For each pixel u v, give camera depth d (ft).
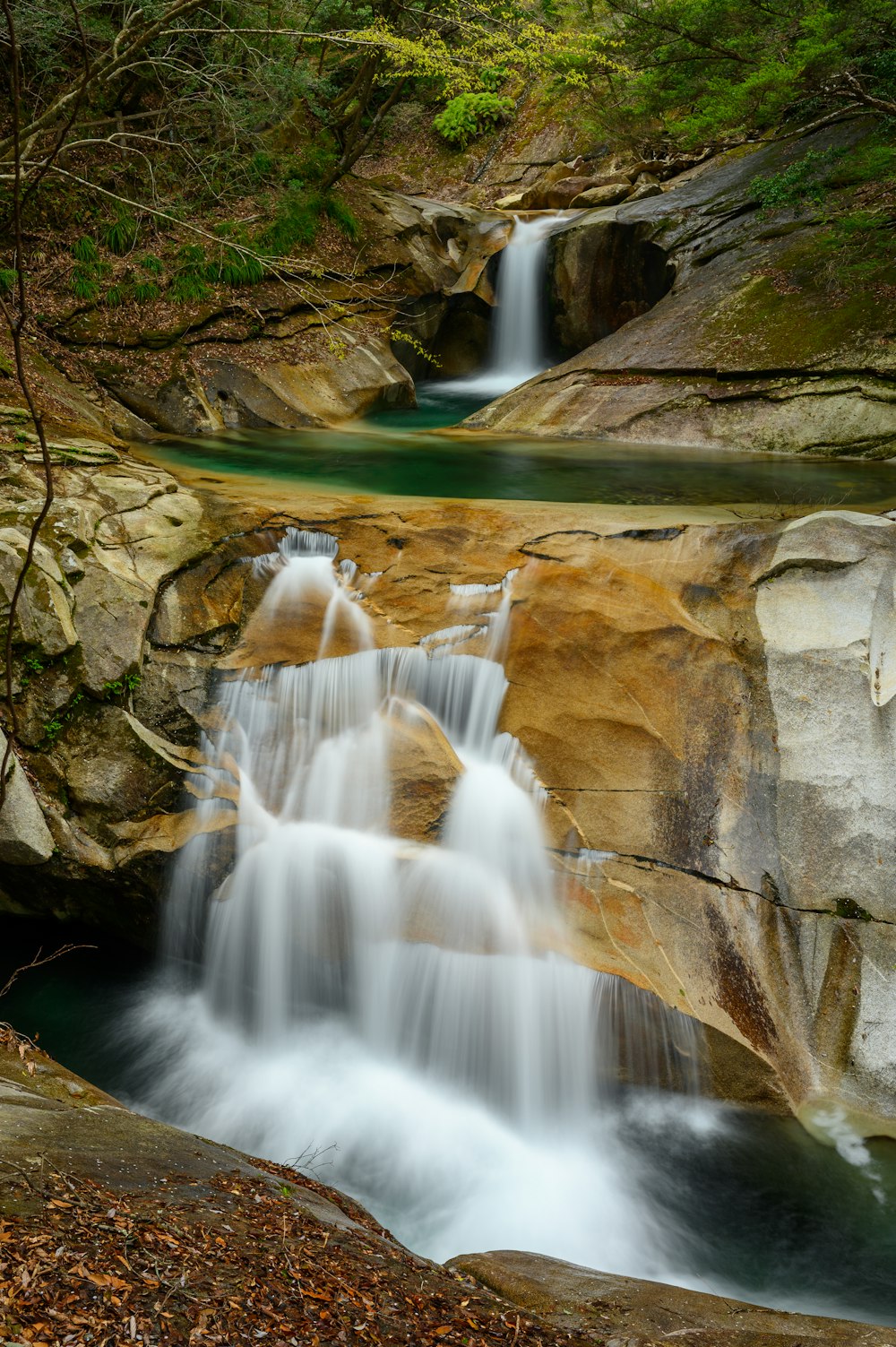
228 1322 10.18
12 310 45.21
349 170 61.21
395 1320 11.55
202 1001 25.08
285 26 53.93
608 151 79.71
